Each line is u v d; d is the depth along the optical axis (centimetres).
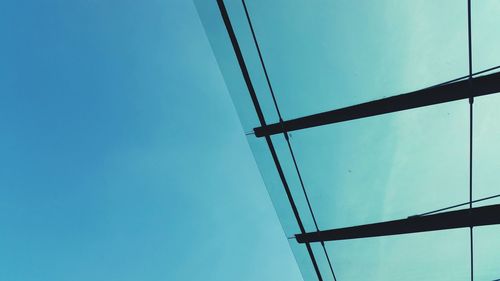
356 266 855
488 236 731
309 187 828
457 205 718
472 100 649
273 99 798
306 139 798
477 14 614
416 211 754
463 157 685
